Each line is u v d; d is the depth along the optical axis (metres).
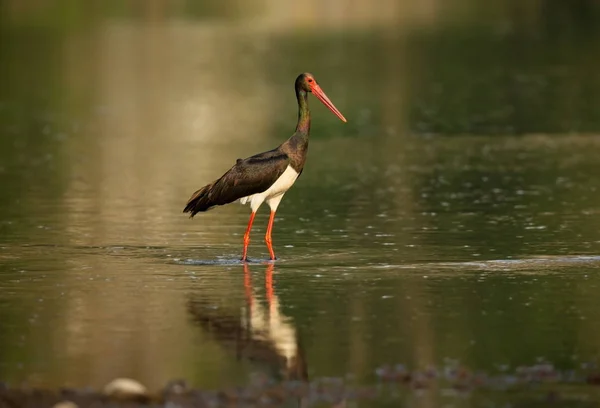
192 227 17.66
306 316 12.17
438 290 13.23
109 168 24.06
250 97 35.59
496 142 26.50
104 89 37.84
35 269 14.63
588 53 43.75
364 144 26.92
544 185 20.95
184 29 56.25
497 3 66.56
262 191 15.01
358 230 17.20
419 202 19.61
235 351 10.95
